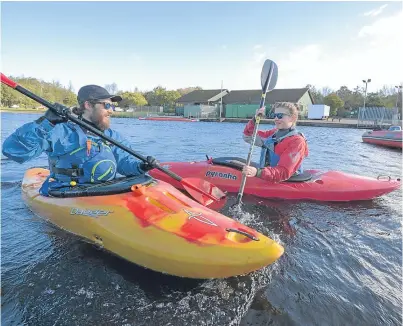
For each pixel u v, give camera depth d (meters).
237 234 2.33
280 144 4.18
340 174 4.65
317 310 2.09
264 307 2.10
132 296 2.16
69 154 2.87
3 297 2.12
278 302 2.15
